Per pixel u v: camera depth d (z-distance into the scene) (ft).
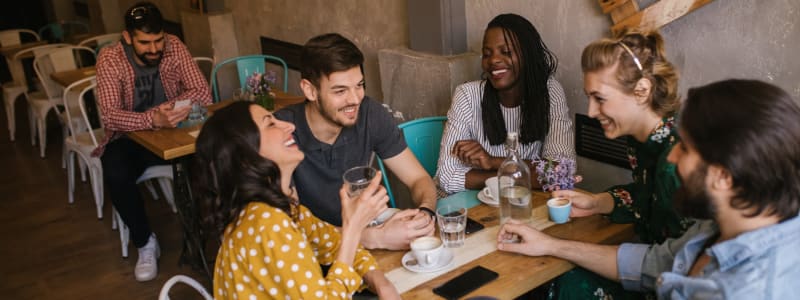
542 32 9.95
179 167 11.41
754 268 4.30
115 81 12.09
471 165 8.99
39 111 18.04
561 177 7.66
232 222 5.42
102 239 13.57
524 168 7.08
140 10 11.93
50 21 29.09
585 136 9.92
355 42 14.35
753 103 4.10
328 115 7.30
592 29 9.21
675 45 8.46
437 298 5.91
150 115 11.51
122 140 12.38
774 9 7.44
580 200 7.23
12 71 19.62
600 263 6.24
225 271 5.47
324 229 6.67
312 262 5.33
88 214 14.78
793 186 4.13
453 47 11.09
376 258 6.69
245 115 5.42
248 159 5.31
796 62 7.40
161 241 13.28
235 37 18.71
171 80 12.81
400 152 8.32
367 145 8.03
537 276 6.18
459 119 9.16
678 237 6.23
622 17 8.58
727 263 4.42
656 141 6.20
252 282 5.34
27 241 13.73
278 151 5.53
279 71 17.30
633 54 6.03
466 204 7.87
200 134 5.42
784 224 4.29
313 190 7.80
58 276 12.26
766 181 4.10
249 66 15.03
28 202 15.65
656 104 6.15
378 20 13.48
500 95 9.00
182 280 6.64
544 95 8.83
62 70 17.38
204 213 5.43
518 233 6.62
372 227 6.97
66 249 13.26
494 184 7.73
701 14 8.10
